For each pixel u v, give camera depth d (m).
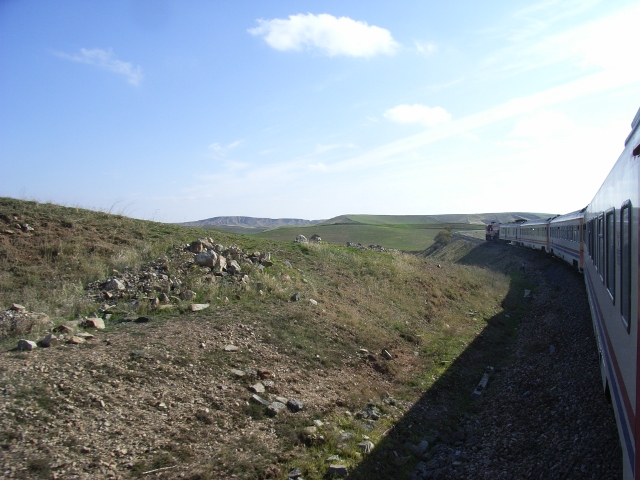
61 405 5.40
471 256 46.12
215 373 7.16
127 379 6.30
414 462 6.41
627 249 4.66
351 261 17.44
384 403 8.02
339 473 5.48
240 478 5.01
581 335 11.88
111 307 9.28
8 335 7.21
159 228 16.20
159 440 5.30
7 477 4.12
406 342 11.72
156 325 8.55
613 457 5.80
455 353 11.51
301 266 15.12
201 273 11.73
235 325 9.09
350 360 9.34
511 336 14.45
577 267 20.02
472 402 8.88
